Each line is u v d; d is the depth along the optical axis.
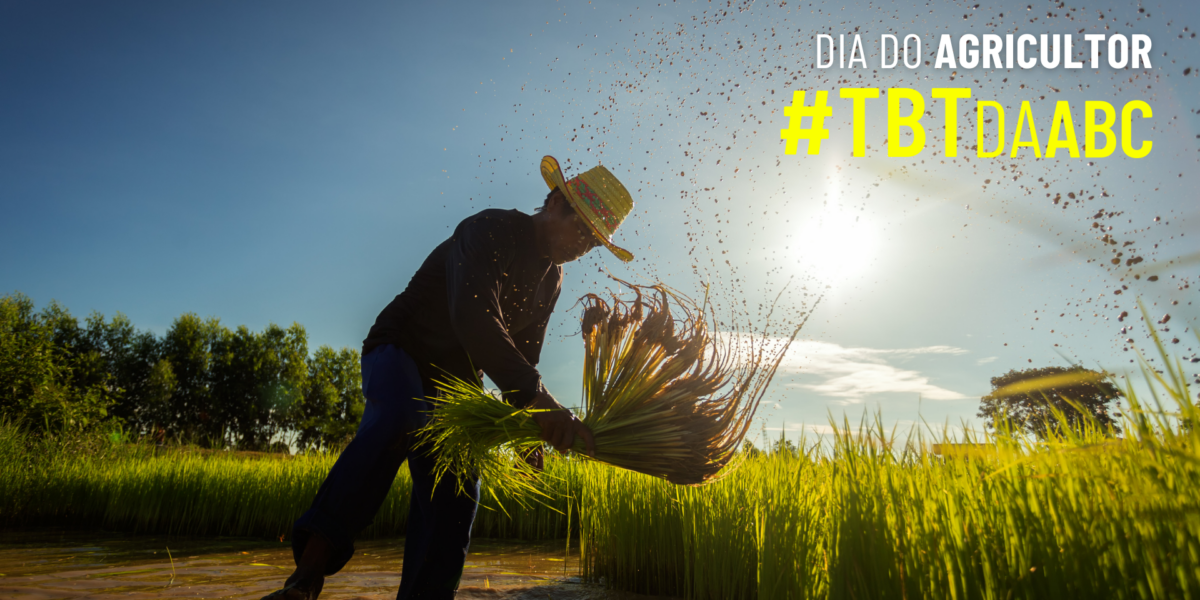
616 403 1.94
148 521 7.42
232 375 46.53
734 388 1.98
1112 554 1.16
